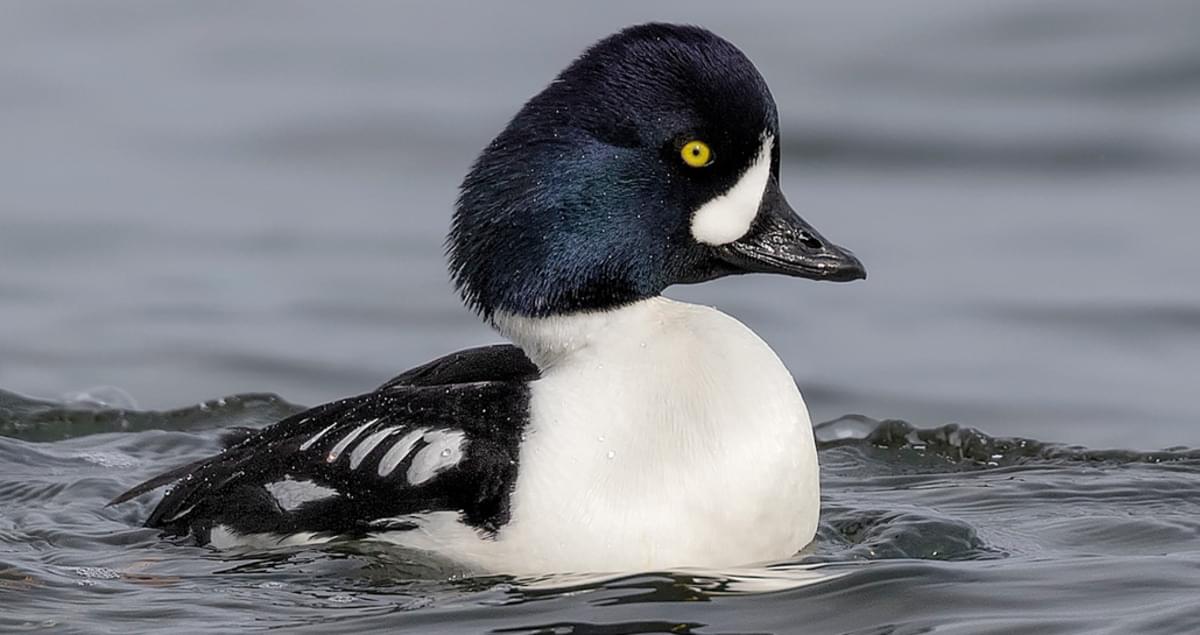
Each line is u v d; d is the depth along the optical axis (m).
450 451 8.73
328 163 21.25
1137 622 8.03
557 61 23.80
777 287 17.84
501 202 8.95
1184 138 20.95
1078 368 15.54
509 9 26.17
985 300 17.11
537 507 8.59
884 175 20.58
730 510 8.62
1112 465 11.84
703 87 8.92
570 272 8.95
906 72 22.88
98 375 15.54
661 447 8.62
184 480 9.80
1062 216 19.17
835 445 12.55
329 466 9.03
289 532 9.09
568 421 8.70
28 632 8.20
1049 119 21.62
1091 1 24.02
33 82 23.91
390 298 17.42
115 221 19.36
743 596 8.36
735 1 25.53
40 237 18.86
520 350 9.45
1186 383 15.16
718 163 9.02
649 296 9.14
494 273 9.03
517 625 8.08
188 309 17.12
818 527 9.87
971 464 12.02
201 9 26.92
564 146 8.92
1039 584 8.63
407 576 8.84
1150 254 17.97
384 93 23.05
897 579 8.58
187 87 23.73
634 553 8.55
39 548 9.62
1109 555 9.34
